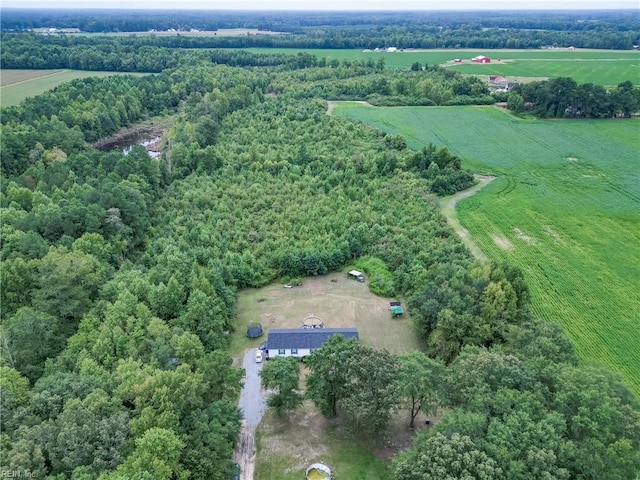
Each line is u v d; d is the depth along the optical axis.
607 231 102.25
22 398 49.00
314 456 54.09
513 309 68.00
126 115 189.25
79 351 58.84
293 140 153.25
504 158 145.62
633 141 158.62
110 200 94.81
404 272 85.75
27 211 98.50
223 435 49.88
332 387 56.47
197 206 113.00
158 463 42.12
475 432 43.88
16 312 64.44
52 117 155.12
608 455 40.12
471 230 102.75
